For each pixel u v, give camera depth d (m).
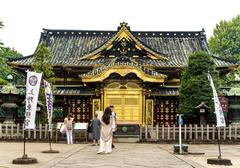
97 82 43.50
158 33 52.75
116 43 46.53
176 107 45.22
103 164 17.62
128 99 43.75
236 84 39.88
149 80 42.88
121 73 42.50
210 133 34.78
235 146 31.84
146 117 44.19
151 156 21.72
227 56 81.38
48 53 39.06
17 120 39.72
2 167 16.45
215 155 23.16
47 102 24.78
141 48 46.69
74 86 46.56
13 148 26.64
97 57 47.09
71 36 52.50
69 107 45.47
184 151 24.03
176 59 48.44
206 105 36.66
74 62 46.94
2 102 37.09
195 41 52.09
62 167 16.53
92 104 44.56
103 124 23.50
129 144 33.16
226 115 39.62
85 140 35.06
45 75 38.47
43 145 30.28
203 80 37.62
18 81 68.94
